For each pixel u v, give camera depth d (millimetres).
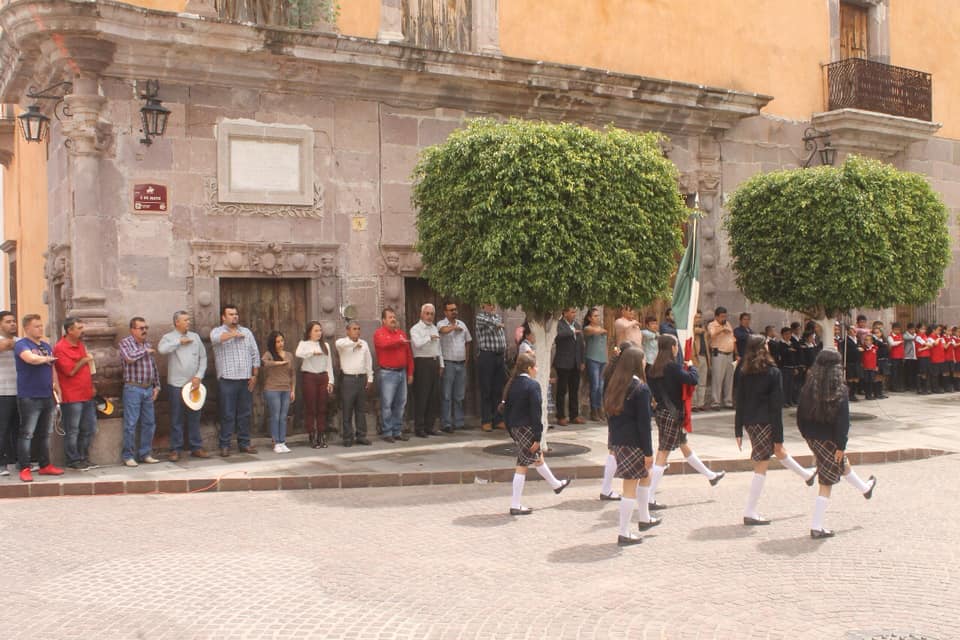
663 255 10734
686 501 8734
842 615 5398
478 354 13133
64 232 11773
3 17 10586
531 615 5461
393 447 11719
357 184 12648
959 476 10016
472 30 13641
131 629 5273
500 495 9172
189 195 11500
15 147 16906
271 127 11992
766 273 13820
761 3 16688
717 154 15984
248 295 12094
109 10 10320
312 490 9547
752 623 5285
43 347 9789
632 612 5500
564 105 14047
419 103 13102
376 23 12680
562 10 14336
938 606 5539
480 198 10234
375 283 12773
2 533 7551
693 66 15781
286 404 11406
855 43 18328
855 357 16578
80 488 9305
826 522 7766
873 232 12984
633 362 7195
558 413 13641
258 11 11945
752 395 7746
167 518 8133
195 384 10727
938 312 19547
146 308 11234
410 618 5430
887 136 17578
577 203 10195
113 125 11055
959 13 19828
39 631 5254
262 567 6508
